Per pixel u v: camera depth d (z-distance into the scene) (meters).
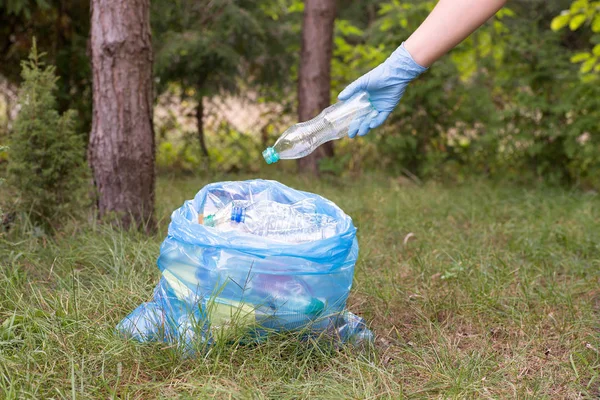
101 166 4.11
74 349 2.49
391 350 2.81
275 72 8.11
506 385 2.50
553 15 10.23
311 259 2.58
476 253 4.05
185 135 7.84
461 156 7.38
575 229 4.68
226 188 2.99
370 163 7.72
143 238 3.96
